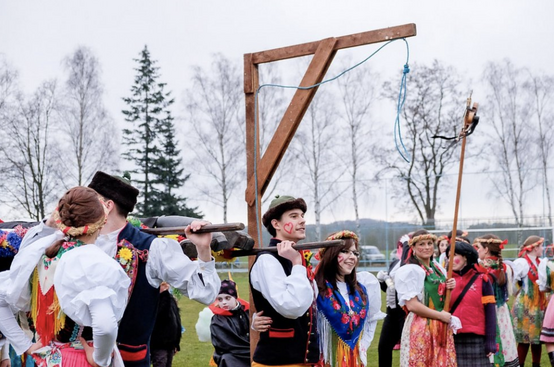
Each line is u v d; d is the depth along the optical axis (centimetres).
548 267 775
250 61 537
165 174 3209
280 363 421
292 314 399
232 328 568
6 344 450
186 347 970
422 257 570
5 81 2805
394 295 680
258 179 529
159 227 406
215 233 382
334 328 458
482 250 701
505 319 702
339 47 506
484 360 570
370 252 2447
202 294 340
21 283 313
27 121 2828
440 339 546
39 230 337
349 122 3034
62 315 304
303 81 514
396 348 740
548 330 749
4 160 2809
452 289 550
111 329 287
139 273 339
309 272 442
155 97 3303
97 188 342
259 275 412
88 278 292
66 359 303
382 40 492
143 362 341
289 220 435
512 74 3062
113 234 342
